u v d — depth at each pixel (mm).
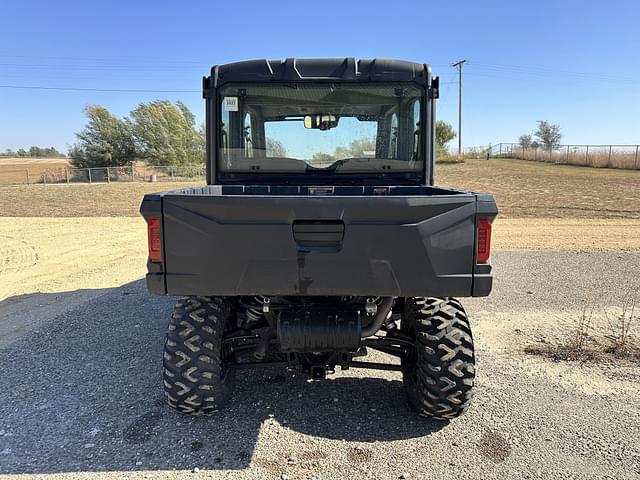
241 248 2795
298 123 4418
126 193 27016
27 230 13461
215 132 4422
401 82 4234
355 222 2766
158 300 6562
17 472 2939
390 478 2891
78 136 46344
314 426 3451
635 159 39469
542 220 14609
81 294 7023
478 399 3814
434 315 3330
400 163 4426
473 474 2916
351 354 3506
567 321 5672
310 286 2826
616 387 4012
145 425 3451
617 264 8695
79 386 4062
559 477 2887
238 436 3322
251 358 4457
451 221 2783
